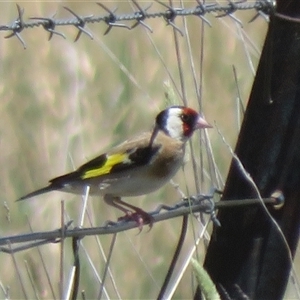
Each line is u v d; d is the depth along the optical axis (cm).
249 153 729
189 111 920
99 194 895
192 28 1280
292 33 709
